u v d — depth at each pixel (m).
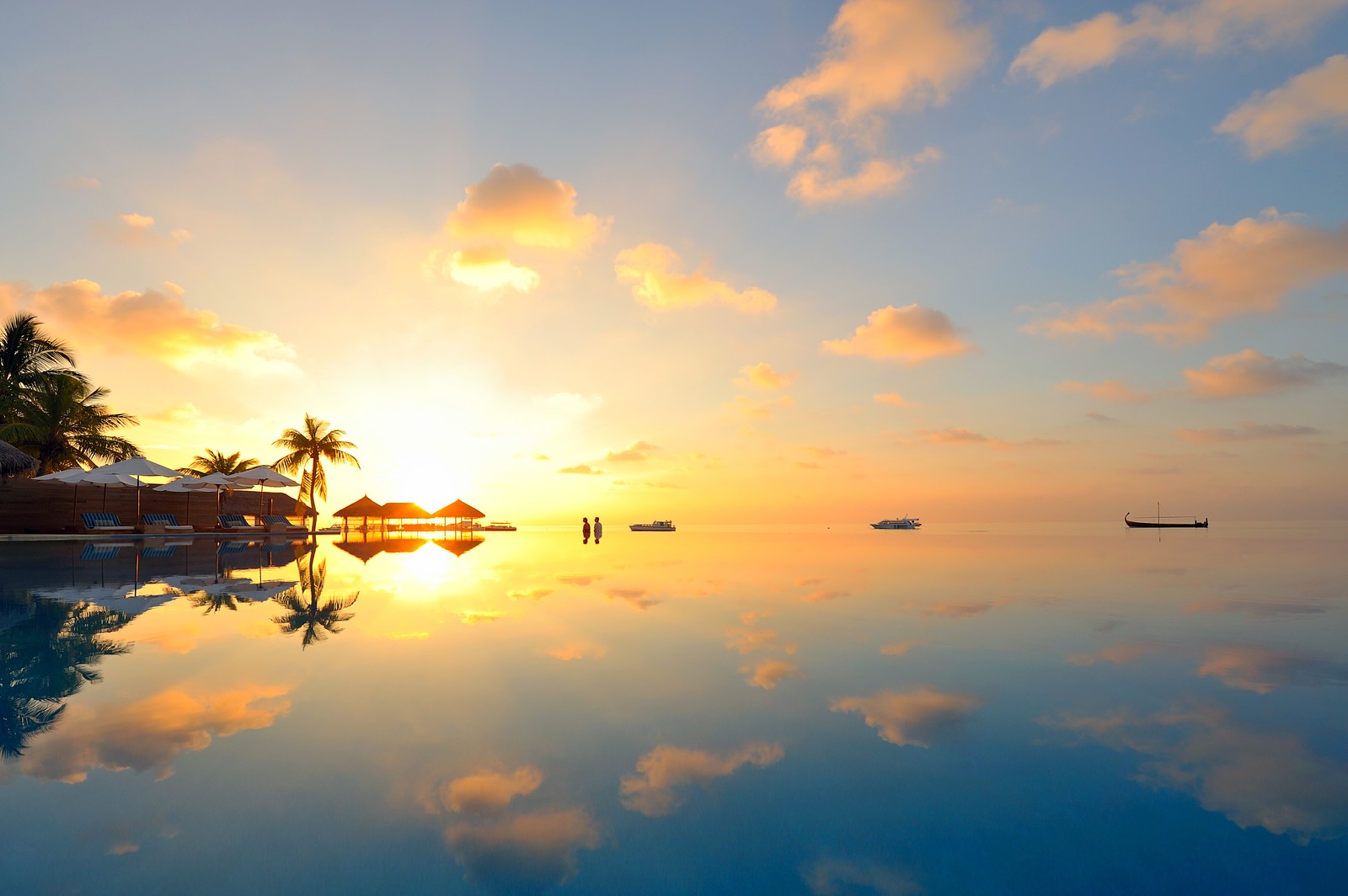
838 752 2.83
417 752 2.83
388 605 7.05
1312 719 3.25
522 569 11.95
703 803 2.37
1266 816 2.24
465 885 1.87
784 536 36.53
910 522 95.81
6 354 26.88
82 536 23.33
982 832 2.15
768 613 6.52
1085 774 2.60
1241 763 2.70
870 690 3.78
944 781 2.54
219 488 31.98
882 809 2.31
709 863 1.98
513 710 3.40
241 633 5.40
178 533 26.41
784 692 3.73
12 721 3.19
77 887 1.85
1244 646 4.92
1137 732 3.08
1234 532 42.94
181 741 2.93
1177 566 12.23
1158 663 4.39
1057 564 12.91
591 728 3.14
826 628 5.68
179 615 6.34
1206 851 2.02
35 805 2.31
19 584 8.80
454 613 6.53
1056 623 5.92
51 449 28.50
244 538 26.36
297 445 41.16
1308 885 1.84
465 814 2.28
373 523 50.25
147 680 3.92
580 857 2.00
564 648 4.86
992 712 3.37
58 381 27.83
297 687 3.80
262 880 1.89
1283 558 14.41
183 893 1.83
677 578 10.26
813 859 2.00
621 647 4.92
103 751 2.82
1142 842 2.08
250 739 2.96
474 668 4.27
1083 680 3.97
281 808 2.31
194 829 2.17
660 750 2.87
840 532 46.50
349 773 2.61
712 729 3.12
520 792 2.45
